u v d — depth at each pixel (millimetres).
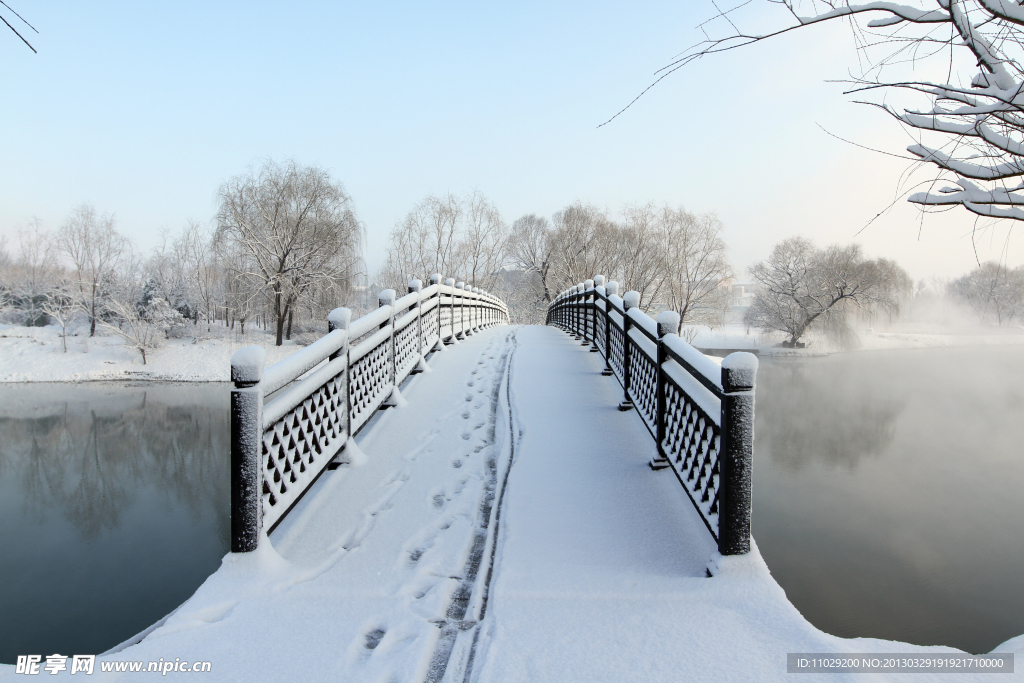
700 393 2973
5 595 9641
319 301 32562
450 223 40875
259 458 2582
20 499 14328
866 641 1963
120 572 10523
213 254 31500
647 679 1795
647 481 3604
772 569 11633
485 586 2535
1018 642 1990
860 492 15844
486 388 6469
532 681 1796
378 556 2801
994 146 2342
